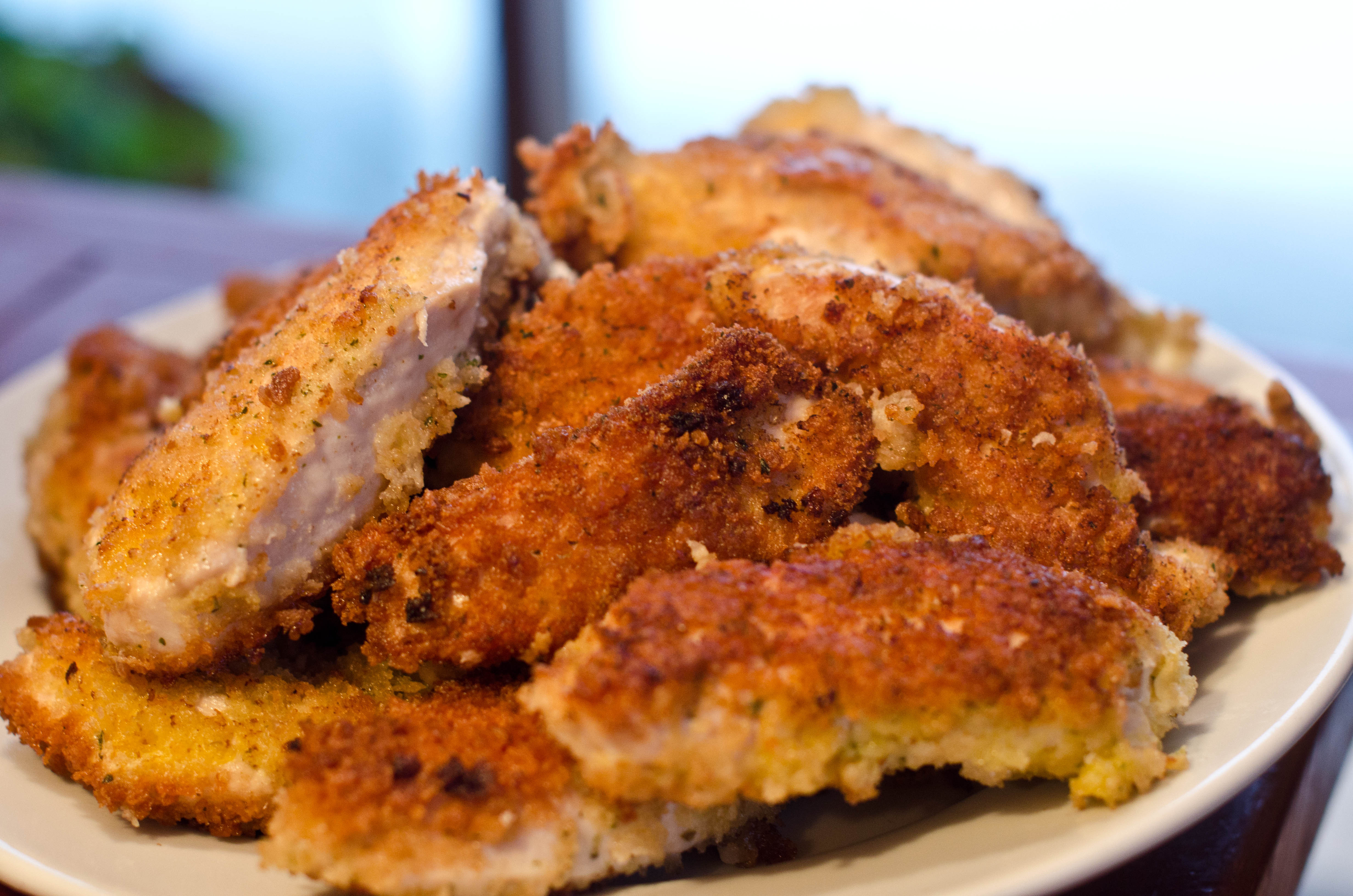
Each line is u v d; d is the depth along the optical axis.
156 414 0.44
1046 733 0.31
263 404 0.34
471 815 0.30
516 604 0.33
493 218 0.38
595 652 0.31
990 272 0.42
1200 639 0.37
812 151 0.44
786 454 0.34
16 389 0.49
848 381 0.36
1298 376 0.55
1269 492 0.38
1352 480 0.40
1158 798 0.31
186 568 0.33
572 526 0.33
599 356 0.37
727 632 0.31
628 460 0.33
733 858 0.33
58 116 0.98
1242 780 0.31
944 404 0.35
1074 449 0.35
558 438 0.34
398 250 0.36
